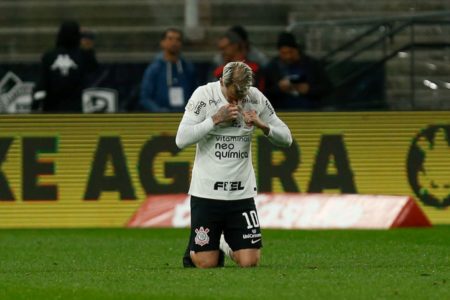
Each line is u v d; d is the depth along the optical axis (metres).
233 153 36.38
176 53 59.16
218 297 29.08
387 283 31.39
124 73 70.31
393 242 46.00
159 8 84.19
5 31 82.12
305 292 29.62
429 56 71.56
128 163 54.53
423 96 71.50
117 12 84.25
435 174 54.84
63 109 59.84
